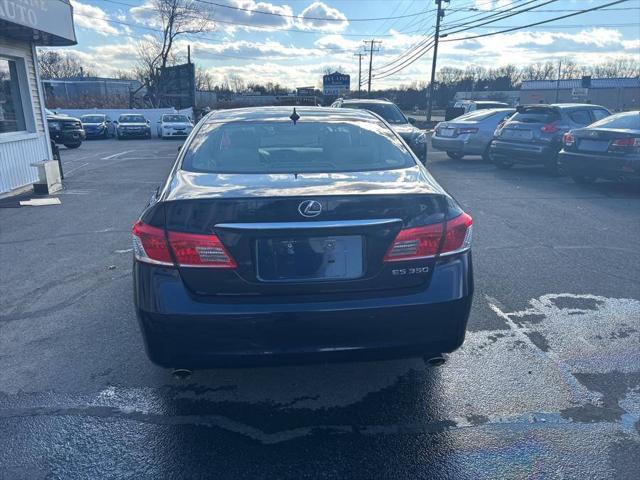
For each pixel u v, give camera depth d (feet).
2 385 11.19
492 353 12.37
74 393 10.89
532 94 249.34
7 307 15.29
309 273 8.77
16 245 21.74
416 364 11.94
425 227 9.04
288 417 10.09
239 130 12.21
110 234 23.40
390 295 8.95
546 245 21.03
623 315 14.44
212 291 8.70
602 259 19.27
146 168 48.55
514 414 10.10
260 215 8.58
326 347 8.87
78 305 15.42
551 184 35.94
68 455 9.02
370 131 12.55
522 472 8.58
